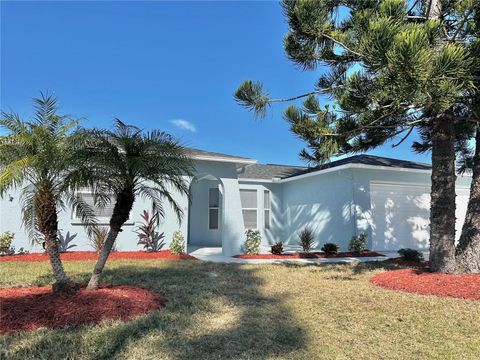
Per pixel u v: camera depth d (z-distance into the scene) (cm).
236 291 738
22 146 562
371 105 723
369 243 1474
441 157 855
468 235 823
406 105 645
